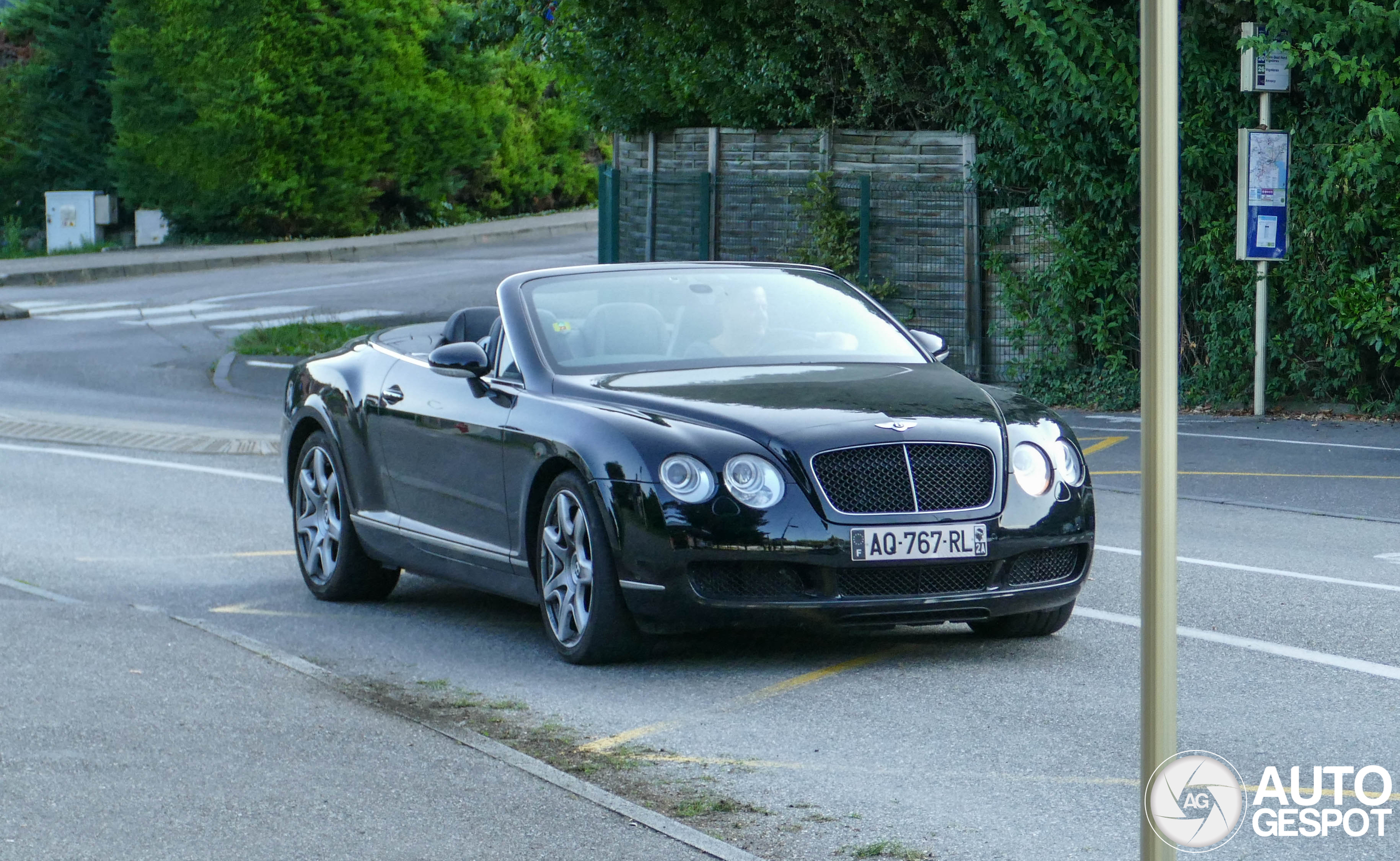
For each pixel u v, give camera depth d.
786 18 26.69
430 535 10.22
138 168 57.00
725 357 9.84
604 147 66.50
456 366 9.73
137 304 39.56
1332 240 20.64
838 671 8.70
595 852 5.65
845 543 8.37
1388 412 20.64
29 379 27.44
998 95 23.56
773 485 8.41
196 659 8.67
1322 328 20.91
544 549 9.16
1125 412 22.53
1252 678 8.29
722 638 9.58
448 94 59.69
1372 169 19.83
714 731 7.54
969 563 8.55
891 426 8.60
